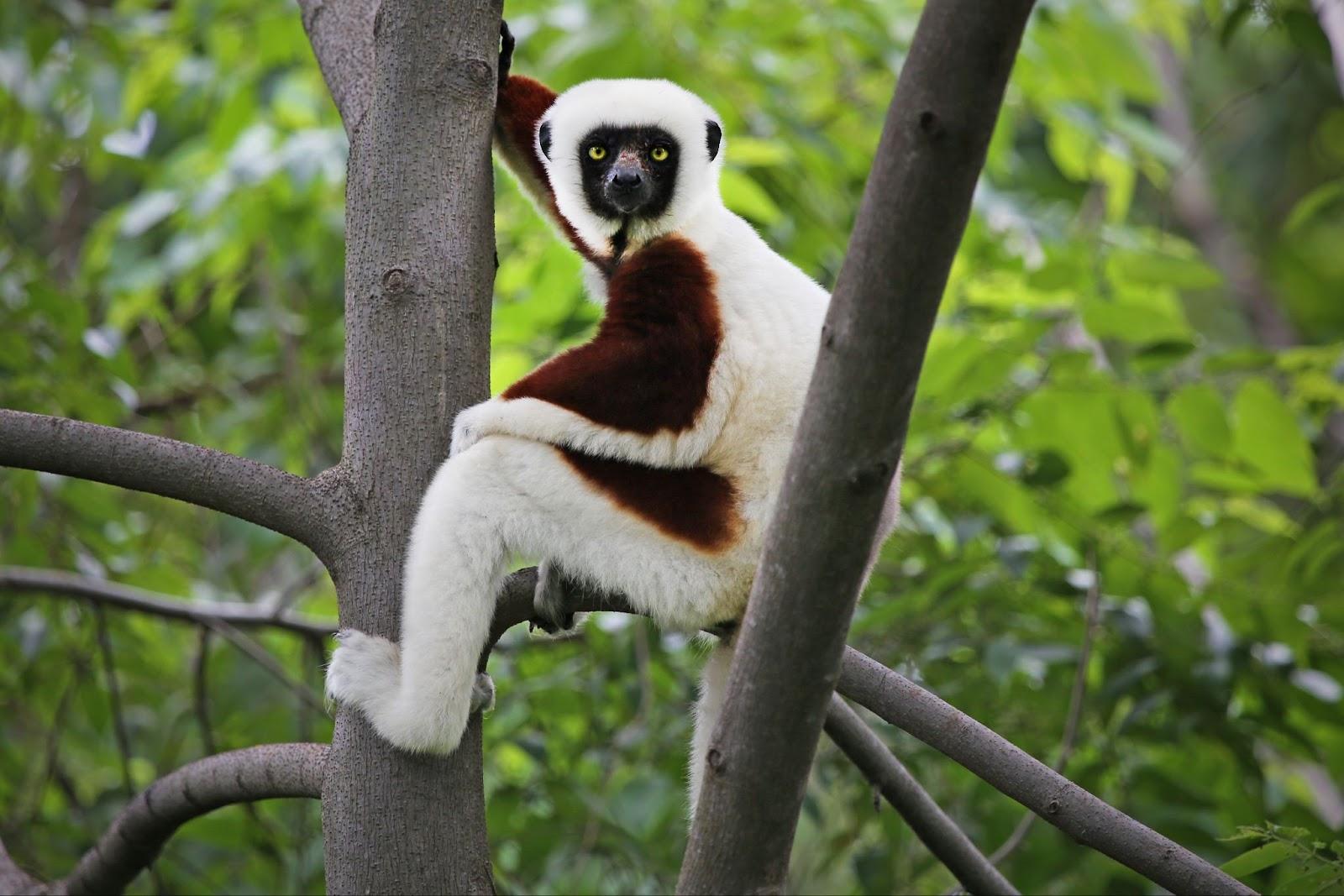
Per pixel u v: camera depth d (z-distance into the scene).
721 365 7.02
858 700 6.58
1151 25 14.34
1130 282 10.94
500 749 11.65
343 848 6.04
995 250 11.96
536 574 6.73
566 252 10.38
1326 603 10.11
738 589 6.86
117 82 13.53
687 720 10.62
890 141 4.66
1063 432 10.43
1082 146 13.63
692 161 8.23
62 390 10.75
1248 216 23.69
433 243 6.55
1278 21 9.95
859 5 12.40
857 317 4.79
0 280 11.75
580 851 10.09
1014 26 4.44
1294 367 10.24
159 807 7.26
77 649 11.45
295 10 12.64
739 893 5.38
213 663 12.50
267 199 13.56
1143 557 10.41
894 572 10.95
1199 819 9.72
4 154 14.70
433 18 6.73
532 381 6.81
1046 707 10.24
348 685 6.14
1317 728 10.41
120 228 14.00
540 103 8.85
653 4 11.94
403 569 6.31
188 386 15.61
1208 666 9.77
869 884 9.95
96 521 11.94
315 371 15.95
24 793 12.50
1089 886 10.07
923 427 10.36
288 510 6.33
